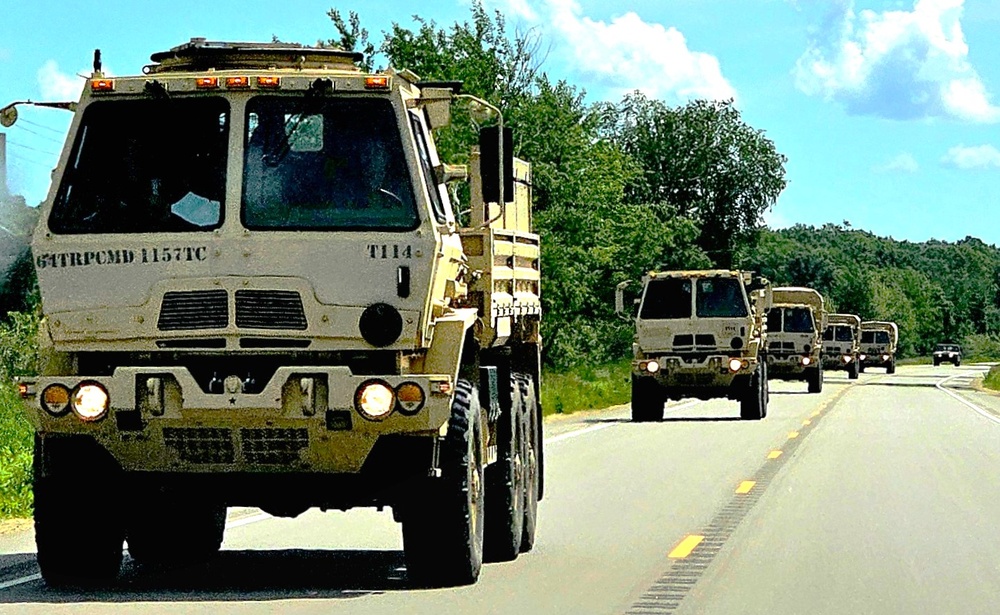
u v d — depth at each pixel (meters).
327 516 22.06
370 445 13.77
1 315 43.16
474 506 14.84
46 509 14.23
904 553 17.77
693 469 29.44
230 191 13.80
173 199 13.85
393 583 15.20
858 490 25.30
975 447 36.06
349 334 13.61
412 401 13.49
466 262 15.87
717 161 165.38
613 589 14.92
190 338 13.66
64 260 13.82
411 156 13.88
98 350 13.80
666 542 18.78
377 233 13.70
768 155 165.50
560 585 15.14
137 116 14.00
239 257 13.64
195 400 13.52
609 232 72.81
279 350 13.66
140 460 14.03
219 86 13.88
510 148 14.88
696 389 47.84
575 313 78.94
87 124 14.02
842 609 13.89
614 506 22.95
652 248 111.50
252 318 13.64
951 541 18.88
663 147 164.38
